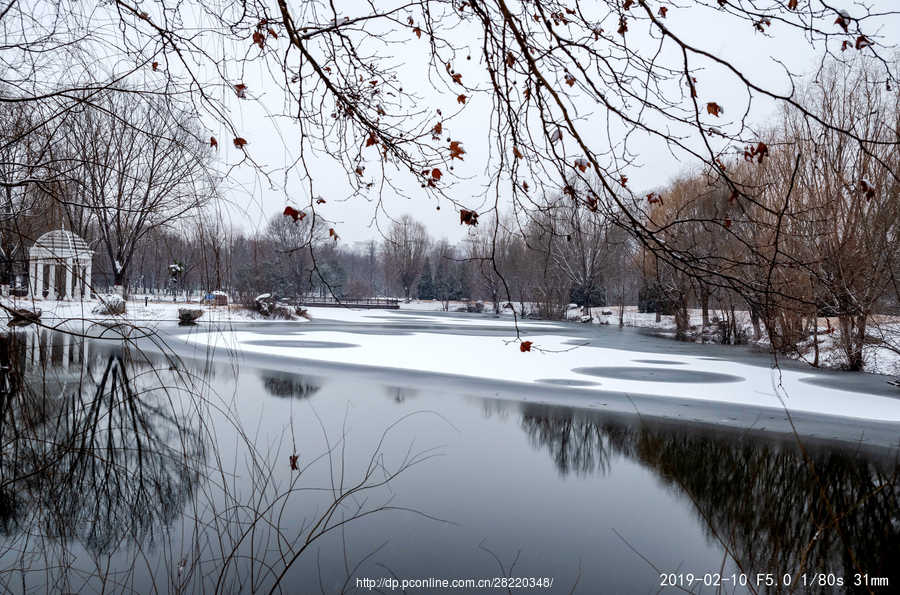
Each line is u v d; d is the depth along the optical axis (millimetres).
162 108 3000
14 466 5000
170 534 4664
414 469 6609
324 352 17828
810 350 19172
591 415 9828
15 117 3764
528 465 6922
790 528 5141
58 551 4340
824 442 8438
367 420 8852
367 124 2244
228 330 24453
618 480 6488
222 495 5461
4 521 4715
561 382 13398
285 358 15859
